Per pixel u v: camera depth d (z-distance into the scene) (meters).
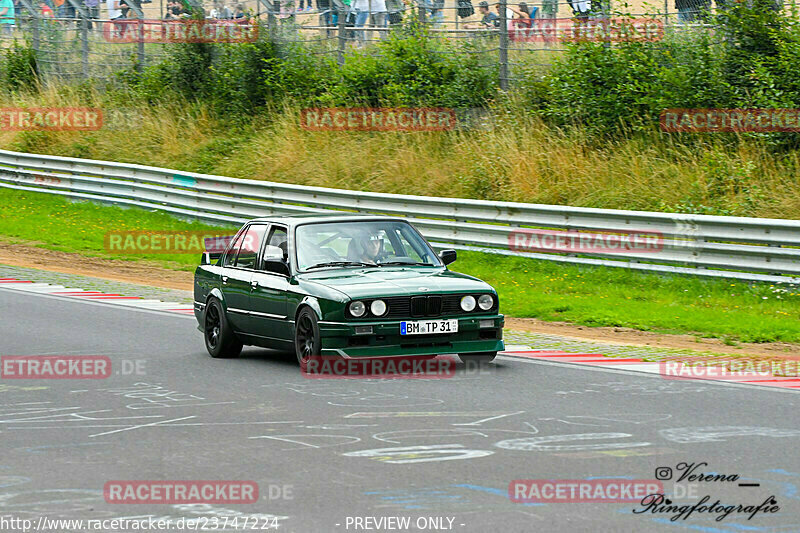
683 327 36.69
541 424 21.22
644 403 23.52
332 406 23.25
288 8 84.25
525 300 42.91
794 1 63.62
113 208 69.88
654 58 66.50
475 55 73.88
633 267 46.44
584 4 67.81
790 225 41.88
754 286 42.56
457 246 53.62
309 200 60.62
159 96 87.81
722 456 18.45
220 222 63.72
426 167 67.12
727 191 55.38
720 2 64.38
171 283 51.12
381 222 31.19
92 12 92.88
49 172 75.50
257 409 23.00
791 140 58.91
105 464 18.23
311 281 28.28
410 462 18.09
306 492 16.27
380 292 27.09
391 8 78.75
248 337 30.58
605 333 36.28
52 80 94.81
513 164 62.69
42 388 25.88
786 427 20.91
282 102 80.25
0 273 52.62
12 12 99.69
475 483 16.70
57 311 40.88
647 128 62.56
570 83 66.25
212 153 78.75
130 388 25.83
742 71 62.28
